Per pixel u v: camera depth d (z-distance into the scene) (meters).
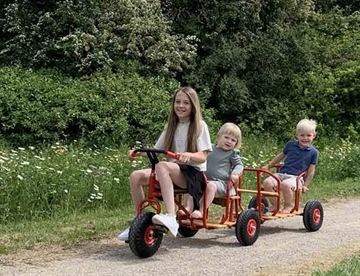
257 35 19.38
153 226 6.44
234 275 5.84
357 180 14.09
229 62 18.36
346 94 20.05
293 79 19.53
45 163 10.39
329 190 12.18
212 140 15.45
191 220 6.86
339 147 16.81
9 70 15.84
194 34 18.53
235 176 7.14
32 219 8.80
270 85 19.20
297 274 5.86
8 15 17.30
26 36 16.94
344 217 9.33
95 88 15.59
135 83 16.09
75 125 14.87
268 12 19.84
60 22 16.83
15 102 14.30
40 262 6.27
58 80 16.03
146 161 11.00
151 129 15.25
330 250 6.97
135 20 17.08
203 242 7.36
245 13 19.08
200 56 18.92
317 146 18.33
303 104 19.44
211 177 7.24
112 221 8.51
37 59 16.66
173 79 17.17
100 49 16.77
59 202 9.28
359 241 7.52
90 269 5.99
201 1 18.95
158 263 6.26
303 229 8.30
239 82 18.34
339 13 22.80
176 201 6.91
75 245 7.08
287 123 18.80
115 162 11.10
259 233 7.62
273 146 16.80
